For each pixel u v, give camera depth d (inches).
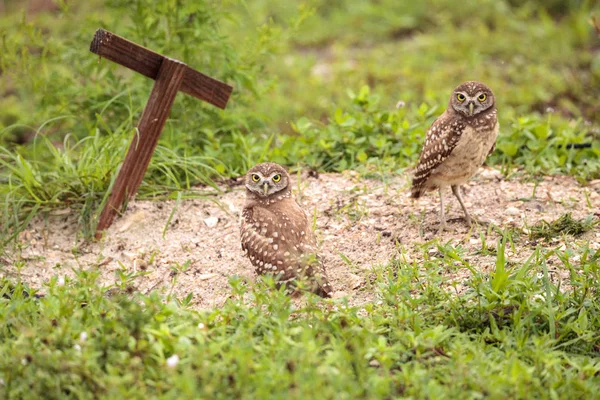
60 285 372.2
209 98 461.7
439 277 374.6
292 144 565.3
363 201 495.8
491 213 478.9
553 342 336.5
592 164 533.6
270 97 751.1
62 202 486.9
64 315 339.3
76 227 478.0
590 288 378.6
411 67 824.3
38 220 483.2
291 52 916.0
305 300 371.2
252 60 576.1
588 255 412.2
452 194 507.8
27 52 550.3
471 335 346.0
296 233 392.2
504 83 770.2
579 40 861.2
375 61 855.1
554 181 522.3
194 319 344.2
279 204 410.9
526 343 337.7
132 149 461.4
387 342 342.3
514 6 959.0
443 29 922.7
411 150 550.3
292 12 973.8
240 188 519.5
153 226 478.0
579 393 304.3
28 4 914.7
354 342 319.6
